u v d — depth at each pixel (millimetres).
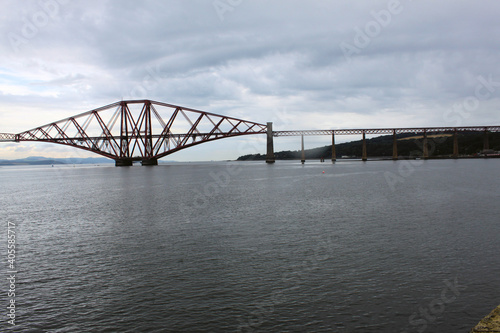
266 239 21719
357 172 109562
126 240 22453
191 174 118438
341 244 20094
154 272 16125
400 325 11156
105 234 24500
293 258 17641
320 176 93125
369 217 28953
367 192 49906
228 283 14570
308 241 20984
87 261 18094
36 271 16672
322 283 14344
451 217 28031
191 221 28656
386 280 14523
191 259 17906
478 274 14961
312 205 37094
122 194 54219
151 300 13195
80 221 30188
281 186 64062
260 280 14812
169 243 21328
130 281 15102
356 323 11305
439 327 11039
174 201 43219
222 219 29297
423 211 31484
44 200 48844
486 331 9312
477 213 29688
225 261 17438
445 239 20766
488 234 21828
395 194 46531
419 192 48312
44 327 11523
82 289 14406
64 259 18547
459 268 15711
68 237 23859
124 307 12711
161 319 11805
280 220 28281
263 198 44812
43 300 13453
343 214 30750
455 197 41531
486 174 85562
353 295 13195
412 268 15844
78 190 64688
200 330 11070
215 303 12805
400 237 21484
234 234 23359
